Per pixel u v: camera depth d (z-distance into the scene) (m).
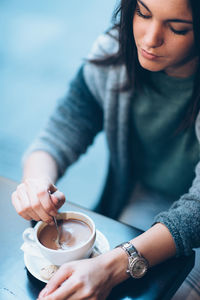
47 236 0.76
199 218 0.81
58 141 1.26
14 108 2.72
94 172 2.28
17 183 0.98
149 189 1.41
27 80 2.99
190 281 0.96
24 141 2.46
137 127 1.30
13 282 0.72
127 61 1.07
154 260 0.76
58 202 0.80
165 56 0.87
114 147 1.38
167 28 0.82
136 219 1.24
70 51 3.32
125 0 0.89
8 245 0.79
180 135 1.23
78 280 0.68
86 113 1.32
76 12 3.82
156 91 1.16
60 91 2.89
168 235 0.78
